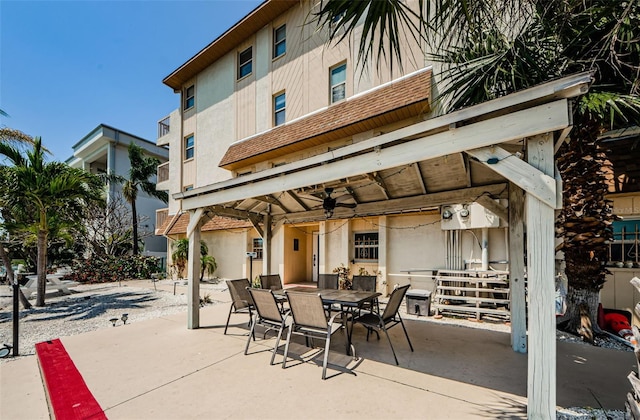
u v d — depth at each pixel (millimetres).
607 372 3582
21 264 16422
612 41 3314
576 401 2934
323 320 3742
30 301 9047
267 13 10961
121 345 4629
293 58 10438
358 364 3850
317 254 12016
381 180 5133
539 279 2506
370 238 9422
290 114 10359
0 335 5504
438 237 8141
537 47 4031
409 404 2883
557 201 2455
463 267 7574
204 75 13828
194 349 4438
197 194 5582
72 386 3281
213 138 13148
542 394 2439
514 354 4207
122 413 2766
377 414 2717
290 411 2775
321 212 6793
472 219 7180
